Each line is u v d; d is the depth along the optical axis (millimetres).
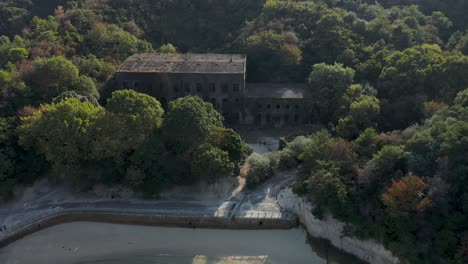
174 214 75750
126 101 77688
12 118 82438
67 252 71438
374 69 101875
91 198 80688
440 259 57562
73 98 80875
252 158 82125
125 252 71188
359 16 130250
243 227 75250
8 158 77812
